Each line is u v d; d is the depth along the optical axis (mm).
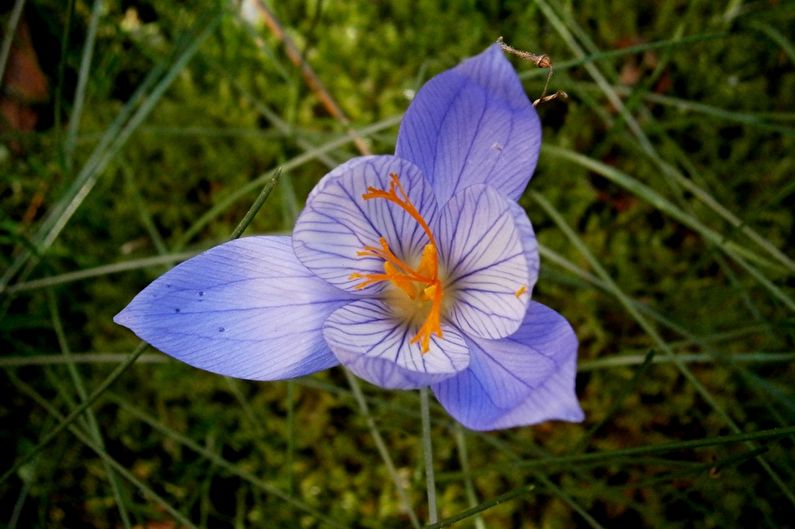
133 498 219
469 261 157
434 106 154
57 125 216
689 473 184
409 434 219
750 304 208
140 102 254
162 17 257
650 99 240
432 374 140
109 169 244
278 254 159
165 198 247
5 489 218
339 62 253
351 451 221
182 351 149
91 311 234
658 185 240
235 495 221
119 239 243
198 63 255
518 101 153
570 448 219
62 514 218
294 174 245
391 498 217
